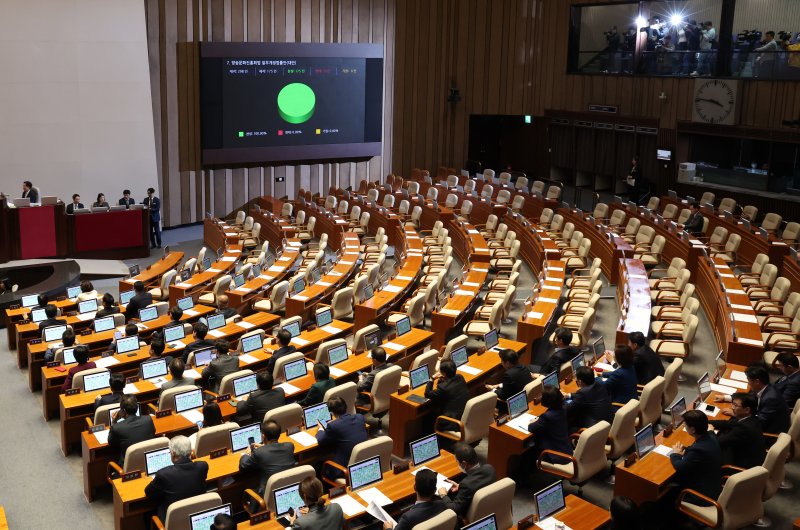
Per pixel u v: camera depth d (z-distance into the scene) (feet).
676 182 86.58
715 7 82.28
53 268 66.69
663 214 75.15
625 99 91.15
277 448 28.12
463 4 99.81
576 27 96.02
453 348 38.09
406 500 26.45
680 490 28.12
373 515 25.05
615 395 33.86
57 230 69.56
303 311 51.98
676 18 85.76
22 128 75.15
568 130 99.35
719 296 48.08
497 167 112.37
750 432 28.71
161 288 57.67
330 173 97.25
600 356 38.45
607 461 32.22
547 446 30.35
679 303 49.75
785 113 75.92
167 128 84.64
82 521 31.24
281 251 69.77
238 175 90.63
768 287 51.72
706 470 26.89
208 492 27.96
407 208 82.28
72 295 55.16
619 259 58.29
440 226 70.85
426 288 52.60
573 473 29.01
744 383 35.40
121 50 78.84
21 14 73.67
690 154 86.79
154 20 82.02
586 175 100.68
